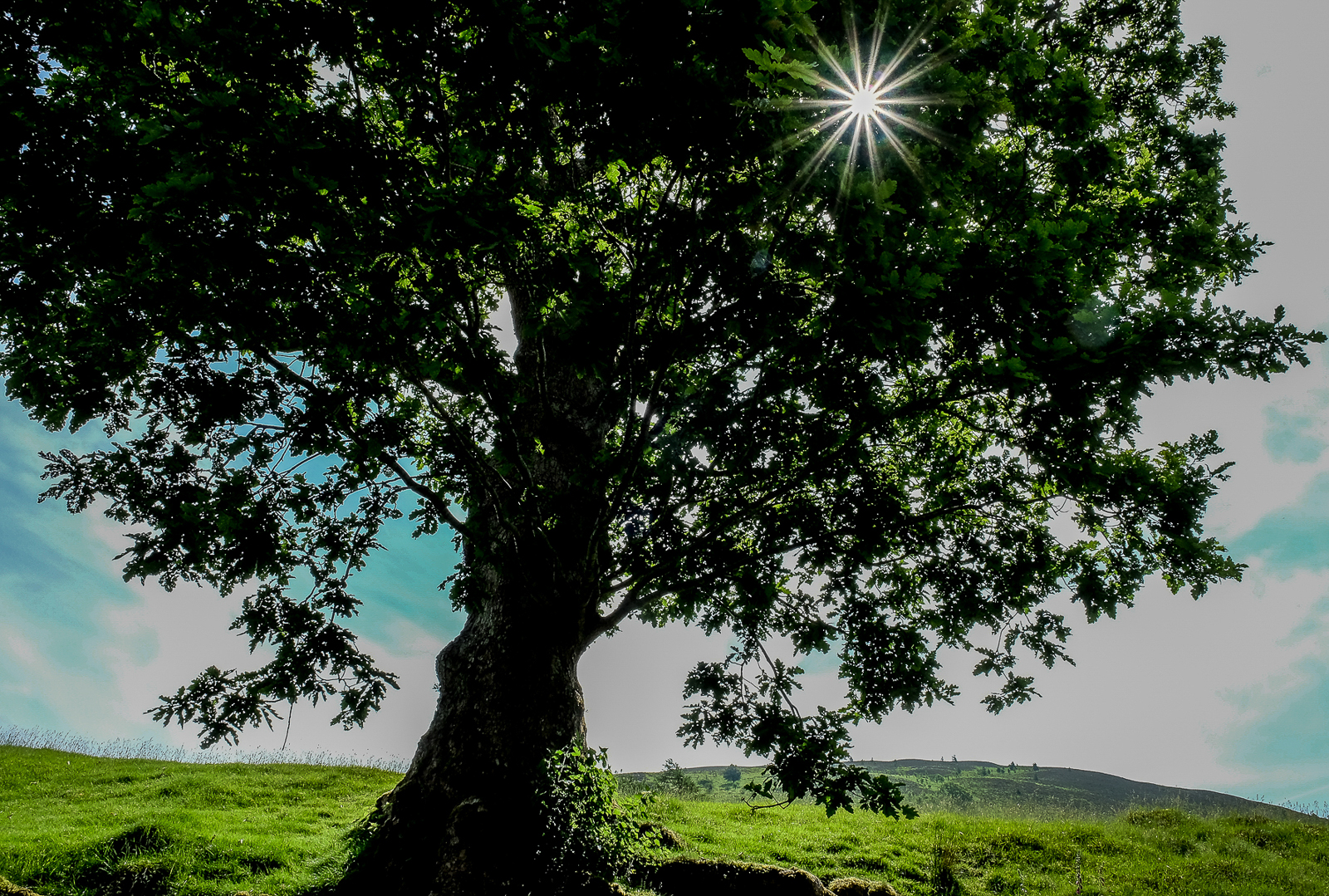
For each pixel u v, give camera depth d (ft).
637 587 30.53
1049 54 20.12
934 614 31.19
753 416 23.49
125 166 16.30
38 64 17.06
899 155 16.35
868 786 24.77
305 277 18.01
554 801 27.30
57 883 25.32
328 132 15.94
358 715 22.43
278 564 22.18
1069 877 37.11
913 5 16.30
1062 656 29.63
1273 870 38.68
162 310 18.24
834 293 16.44
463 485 27.71
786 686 28.53
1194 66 39.17
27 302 18.89
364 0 14.98
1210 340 19.01
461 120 16.43
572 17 14.28
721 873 28.55
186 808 39.60
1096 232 21.49
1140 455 23.35
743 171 16.37
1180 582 24.54
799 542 26.71
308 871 27.99
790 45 13.91
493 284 29.48
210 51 15.97
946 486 30.35
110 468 22.95
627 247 19.67
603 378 19.19
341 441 23.20
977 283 17.34
